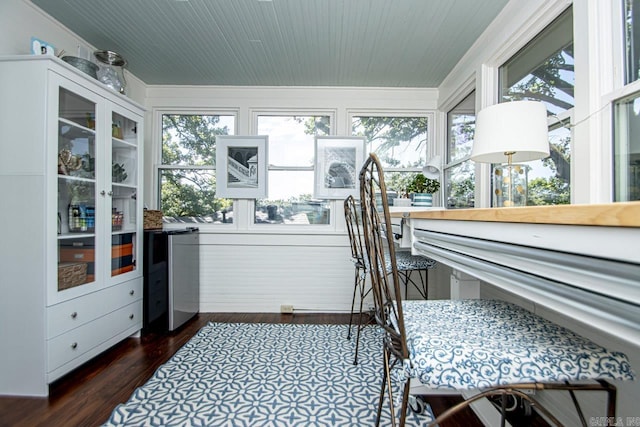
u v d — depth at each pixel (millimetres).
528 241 546
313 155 2875
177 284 2307
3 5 1580
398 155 2895
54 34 1870
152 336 2172
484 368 647
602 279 402
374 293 937
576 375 633
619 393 980
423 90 2820
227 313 2725
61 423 1239
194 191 2889
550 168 1442
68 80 1559
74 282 1610
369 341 2062
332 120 2863
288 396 1421
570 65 1355
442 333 760
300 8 1757
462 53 2219
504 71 1891
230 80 2703
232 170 2824
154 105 2830
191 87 2822
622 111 1103
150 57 2309
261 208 2881
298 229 2822
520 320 851
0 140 1447
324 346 1979
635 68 1079
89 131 1739
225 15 1822
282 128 2895
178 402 1368
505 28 1739
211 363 1741
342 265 2764
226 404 1357
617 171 1116
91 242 1747
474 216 704
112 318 1881
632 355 946
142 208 2217
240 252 2771
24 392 1425
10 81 1452
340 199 2812
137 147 2180
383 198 688
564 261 464
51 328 1450
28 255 1434
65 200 1607
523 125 1150
